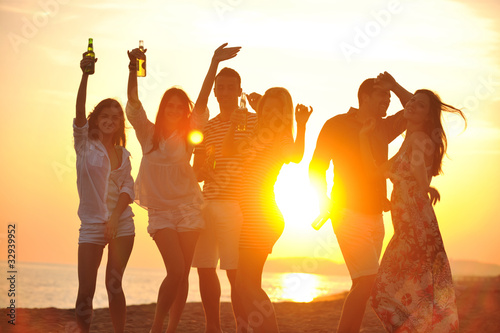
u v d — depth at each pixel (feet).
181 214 16.78
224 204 17.19
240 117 16.21
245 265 14.87
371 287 15.81
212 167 17.26
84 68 15.72
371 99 16.29
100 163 15.81
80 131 15.78
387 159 16.76
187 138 16.81
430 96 15.07
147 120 16.93
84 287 15.52
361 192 15.92
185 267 17.06
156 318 16.19
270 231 14.94
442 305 14.52
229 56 16.49
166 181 16.70
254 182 15.14
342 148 16.26
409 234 14.71
